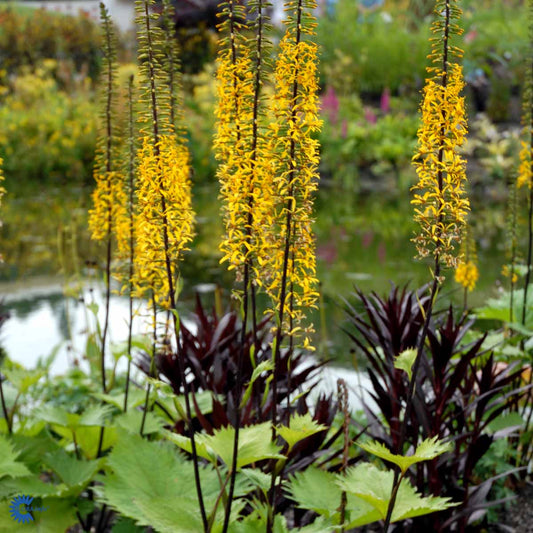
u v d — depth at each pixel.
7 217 11.42
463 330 3.33
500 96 17.36
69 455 3.62
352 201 13.50
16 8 26.80
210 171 15.56
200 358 3.75
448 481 3.24
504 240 9.77
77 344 6.07
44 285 7.83
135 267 3.24
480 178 14.41
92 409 3.37
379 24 21.38
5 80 20.69
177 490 2.89
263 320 3.79
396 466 2.38
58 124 16.31
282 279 2.31
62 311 7.00
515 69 17.61
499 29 19.19
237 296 2.30
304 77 2.20
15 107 17.23
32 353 5.91
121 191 3.31
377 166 15.71
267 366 2.30
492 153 14.88
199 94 16.92
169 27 3.02
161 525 2.48
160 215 2.30
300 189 2.27
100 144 3.34
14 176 15.83
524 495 3.79
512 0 22.17
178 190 2.31
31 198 13.23
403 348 3.32
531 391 4.19
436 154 2.26
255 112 2.24
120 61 15.74
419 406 3.03
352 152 15.98
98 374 4.73
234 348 3.78
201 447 2.39
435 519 3.12
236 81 2.30
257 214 2.24
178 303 7.07
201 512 2.41
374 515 2.62
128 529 3.11
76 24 22.78
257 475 2.45
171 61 3.02
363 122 17.05
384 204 13.14
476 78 18.14
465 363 3.08
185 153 3.08
